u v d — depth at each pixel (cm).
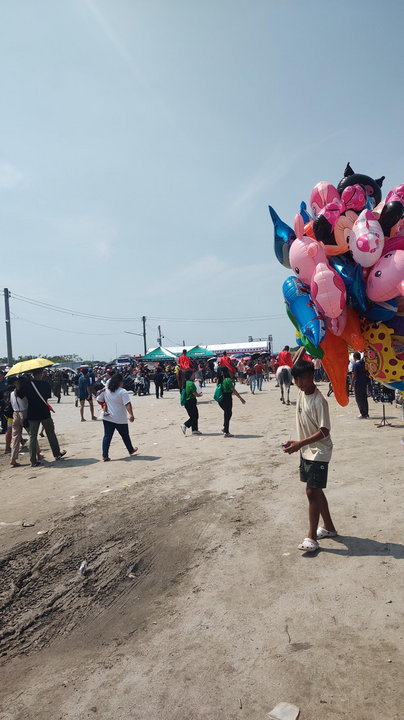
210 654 325
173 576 448
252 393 2206
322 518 501
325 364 437
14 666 341
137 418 1617
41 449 1162
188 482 738
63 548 535
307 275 419
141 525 579
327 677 291
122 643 354
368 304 422
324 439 461
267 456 862
